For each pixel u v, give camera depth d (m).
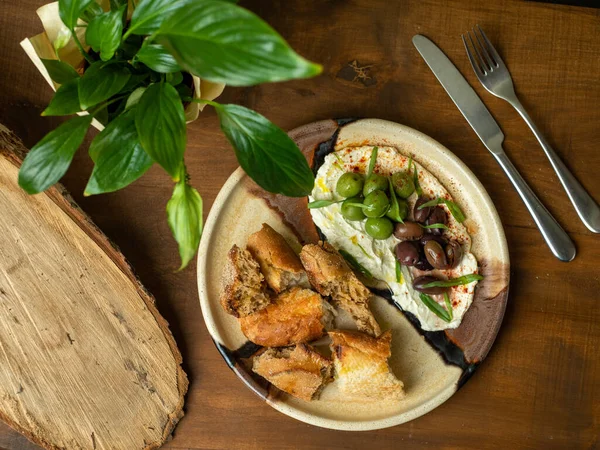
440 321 0.42
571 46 0.44
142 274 0.44
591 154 0.44
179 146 0.26
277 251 0.41
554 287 0.44
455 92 0.43
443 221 0.42
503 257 0.42
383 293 0.43
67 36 0.33
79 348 0.42
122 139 0.28
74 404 0.43
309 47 0.43
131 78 0.31
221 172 0.44
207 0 0.23
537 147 0.44
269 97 0.43
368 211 0.40
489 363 0.44
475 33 0.43
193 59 0.23
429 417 0.44
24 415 0.42
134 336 0.43
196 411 0.44
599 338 0.44
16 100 0.43
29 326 0.42
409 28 0.43
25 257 0.42
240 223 0.43
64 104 0.28
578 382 0.44
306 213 0.43
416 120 0.44
